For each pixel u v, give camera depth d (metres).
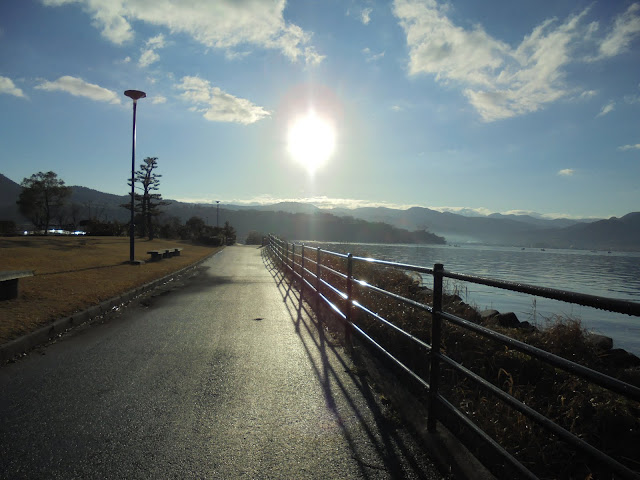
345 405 3.86
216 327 7.19
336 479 2.66
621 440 3.30
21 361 5.14
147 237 46.41
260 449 3.03
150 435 3.22
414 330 5.68
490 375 4.61
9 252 18.20
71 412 3.63
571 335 5.84
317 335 6.66
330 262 13.15
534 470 2.89
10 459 2.84
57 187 65.44
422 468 2.81
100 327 7.13
